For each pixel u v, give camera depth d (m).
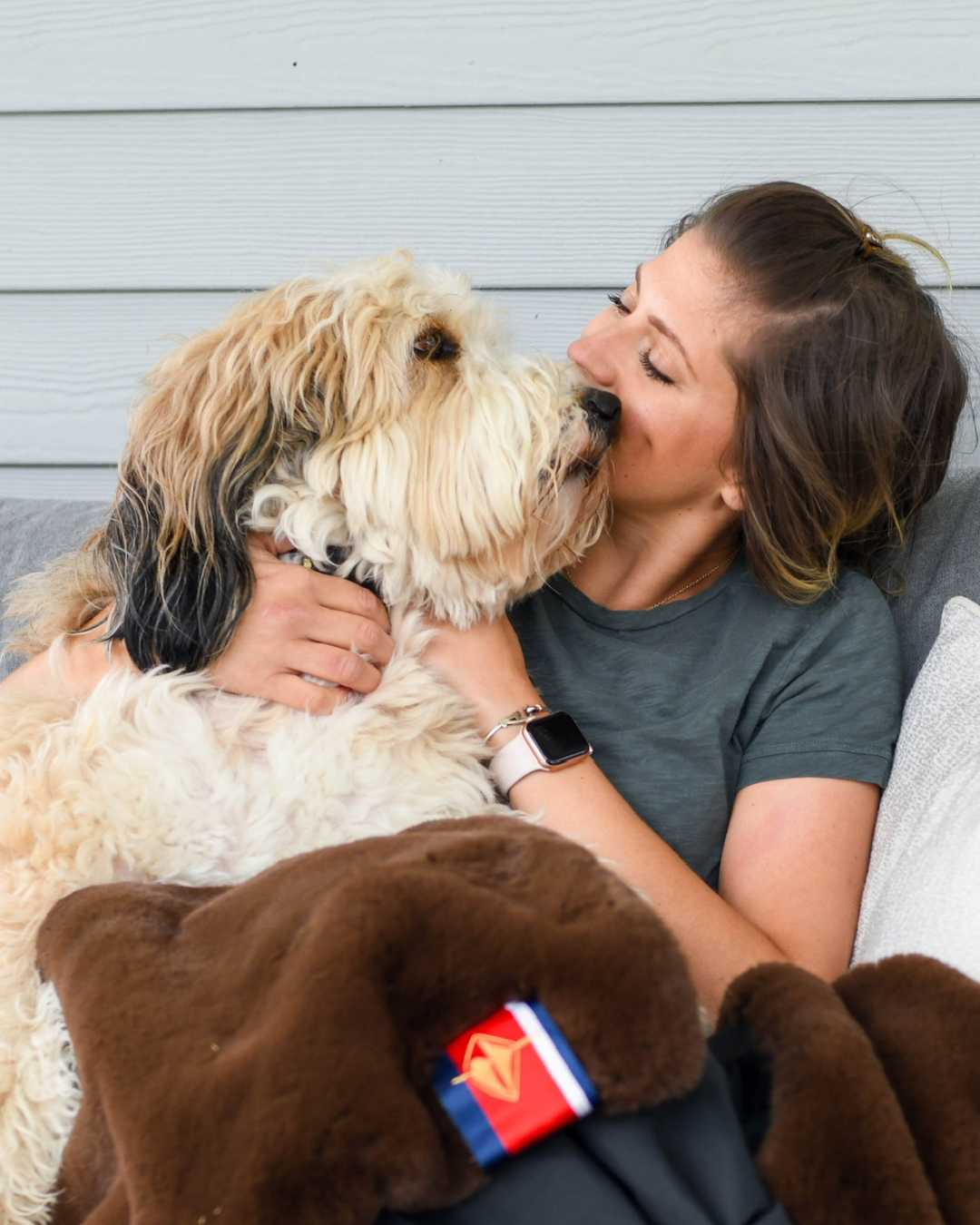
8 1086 1.20
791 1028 0.96
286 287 1.69
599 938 0.89
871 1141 0.89
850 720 1.72
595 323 1.85
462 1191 0.85
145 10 2.23
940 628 1.80
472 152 2.29
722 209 1.73
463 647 1.69
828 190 2.26
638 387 1.71
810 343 1.66
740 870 1.63
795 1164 0.89
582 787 1.55
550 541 1.67
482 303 1.77
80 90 2.28
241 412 1.55
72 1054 1.20
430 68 2.25
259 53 2.25
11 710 1.53
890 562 1.95
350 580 1.67
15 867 1.32
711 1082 0.94
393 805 1.49
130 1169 0.87
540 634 1.82
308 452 1.61
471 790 1.54
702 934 1.44
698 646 1.81
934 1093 0.99
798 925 1.53
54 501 2.16
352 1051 0.84
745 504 1.74
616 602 1.89
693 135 2.25
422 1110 0.84
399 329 1.61
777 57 2.20
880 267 1.77
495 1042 0.88
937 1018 1.04
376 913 0.91
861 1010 1.08
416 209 2.33
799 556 1.78
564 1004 0.88
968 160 2.22
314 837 1.45
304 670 1.53
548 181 2.30
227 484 1.53
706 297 1.66
